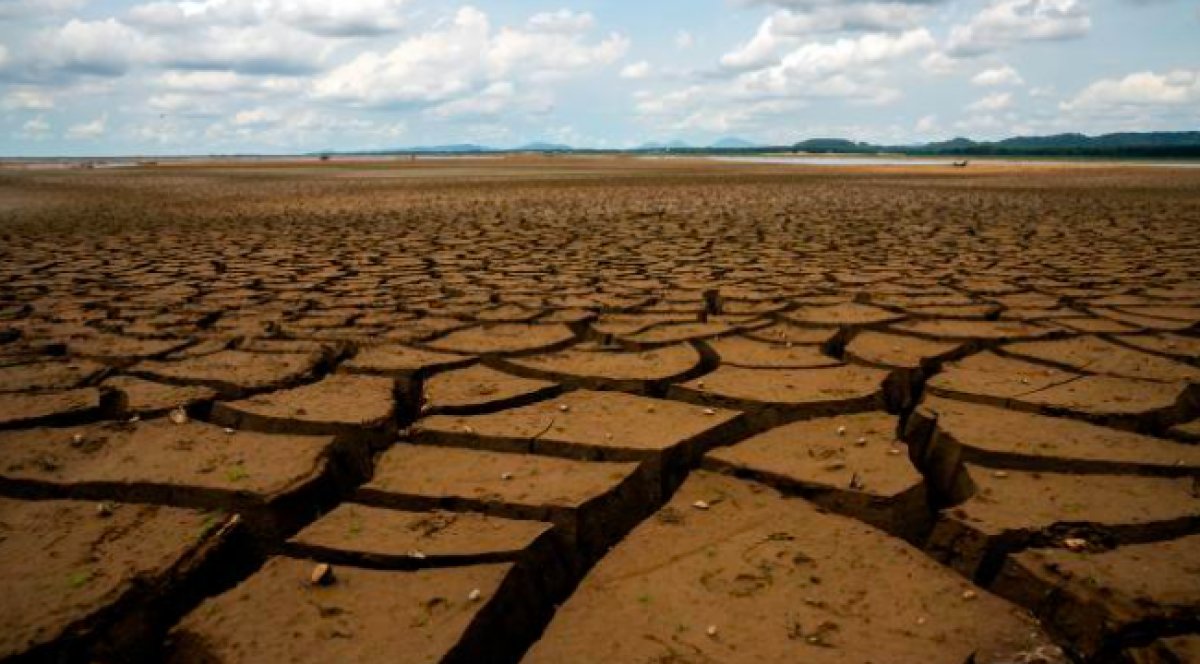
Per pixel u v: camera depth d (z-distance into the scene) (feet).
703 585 6.76
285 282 21.68
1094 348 13.85
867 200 54.60
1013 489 8.23
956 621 6.22
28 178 112.47
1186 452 9.03
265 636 5.91
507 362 13.08
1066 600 6.36
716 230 35.19
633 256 26.61
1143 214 42.34
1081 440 9.41
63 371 12.55
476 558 6.90
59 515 7.72
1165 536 7.27
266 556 7.66
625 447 9.13
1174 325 15.58
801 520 7.82
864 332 15.17
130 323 16.40
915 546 7.80
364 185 80.89
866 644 5.93
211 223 40.88
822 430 10.05
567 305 18.01
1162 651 5.75
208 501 8.02
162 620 6.48
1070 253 26.71
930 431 10.21
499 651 6.21
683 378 12.34
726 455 9.23
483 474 8.66
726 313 17.04
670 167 139.44
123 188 81.41
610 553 7.35
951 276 21.84
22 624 5.99
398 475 8.70
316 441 9.50
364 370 12.67
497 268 24.02
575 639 6.11
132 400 11.02
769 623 6.20
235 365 12.82
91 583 6.51
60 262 26.08
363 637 5.88
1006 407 10.80
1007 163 162.40
